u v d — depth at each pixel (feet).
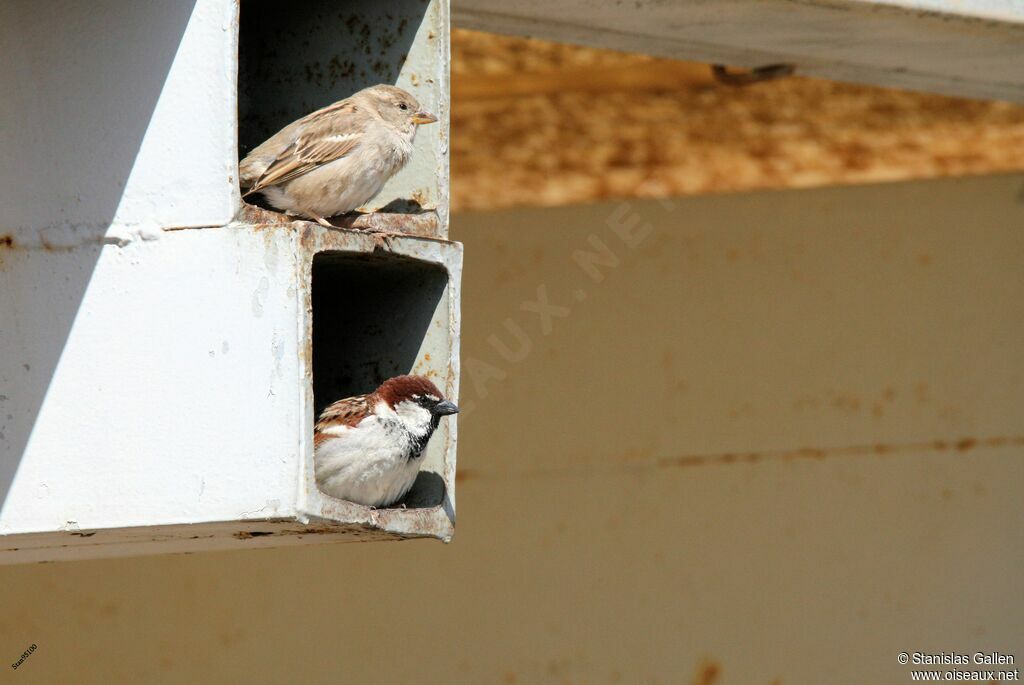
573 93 36.99
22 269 20.59
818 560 36.50
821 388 37.24
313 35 24.11
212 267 19.62
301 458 18.78
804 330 37.47
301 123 23.36
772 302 37.55
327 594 35.06
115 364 19.99
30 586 34.04
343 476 21.48
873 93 36.14
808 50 27.45
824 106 36.94
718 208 37.96
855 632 36.24
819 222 37.96
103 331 20.11
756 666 36.04
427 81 23.31
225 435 19.25
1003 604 36.42
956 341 37.50
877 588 36.45
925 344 37.50
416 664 35.04
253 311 19.30
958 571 36.55
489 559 35.88
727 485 36.73
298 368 18.94
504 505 36.19
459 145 37.93
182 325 19.71
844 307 37.58
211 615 34.50
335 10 23.99
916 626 36.29
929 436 37.11
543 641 35.60
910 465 36.99
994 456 37.04
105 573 34.35
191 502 19.30
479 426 36.45
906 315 37.60
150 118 20.24
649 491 36.58
